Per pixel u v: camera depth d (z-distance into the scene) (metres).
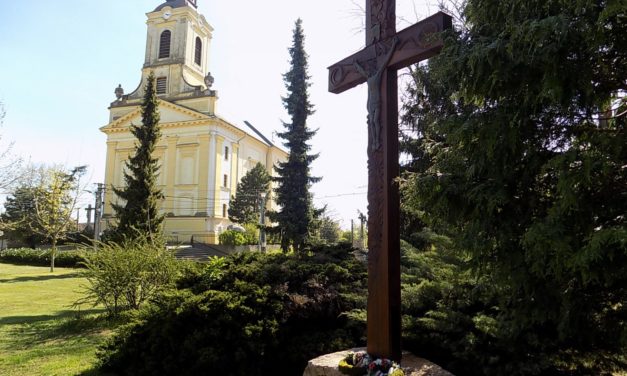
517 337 4.08
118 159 43.94
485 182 3.44
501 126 3.18
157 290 9.02
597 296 3.28
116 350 5.59
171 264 9.55
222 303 5.08
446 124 3.57
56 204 29.39
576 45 2.74
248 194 42.59
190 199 41.28
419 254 5.84
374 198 4.24
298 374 5.00
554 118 3.26
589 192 2.88
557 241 2.75
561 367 4.20
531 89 3.02
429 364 3.93
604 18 2.44
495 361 4.09
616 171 2.88
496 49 2.98
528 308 3.54
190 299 5.18
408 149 7.85
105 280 9.46
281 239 26.39
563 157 2.81
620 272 2.70
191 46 45.62
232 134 45.41
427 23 3.97
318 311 5.47
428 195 3.67
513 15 3.08
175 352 4.98
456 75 3.39
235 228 38.81
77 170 40.91
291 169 26.98
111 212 42.47
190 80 45.16
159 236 12.37
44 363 6.33
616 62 2.96
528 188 3.39
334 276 6.01
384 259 4.03
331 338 5.16
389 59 4.28
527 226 3.23
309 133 27.28
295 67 27.62
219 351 4.75
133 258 9.54
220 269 6.07
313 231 26.89
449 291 4.88
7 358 6.62
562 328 3.31
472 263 3.62
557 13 2.93
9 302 13.31
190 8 44.88
